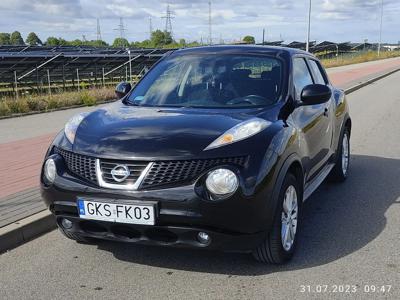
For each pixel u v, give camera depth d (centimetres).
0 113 1362
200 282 382
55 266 416
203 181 352
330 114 575
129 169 363
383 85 2472
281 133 398
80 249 450
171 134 378
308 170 480
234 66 500
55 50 4203
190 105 466
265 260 402
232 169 353
